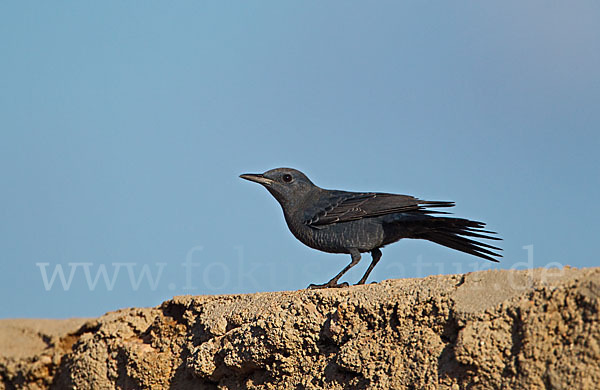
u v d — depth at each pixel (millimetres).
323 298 13430
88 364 15789
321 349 13281
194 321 15367
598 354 10055
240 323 14477
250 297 15016
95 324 16828
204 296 15781
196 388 14867
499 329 11039
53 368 16641
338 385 12688
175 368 15250
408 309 12242
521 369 10609
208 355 14469
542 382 10406
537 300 10898
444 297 11938
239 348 13961
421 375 11633
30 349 16922
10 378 16766
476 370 11039
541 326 10680
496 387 10812
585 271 11070
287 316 13555
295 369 13461
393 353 12148
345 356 12562
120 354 15680
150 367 15273
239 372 14164
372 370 12219
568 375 10148
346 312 12906
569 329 10500
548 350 10539
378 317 12578
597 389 9906
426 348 11766
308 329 13367
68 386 16141
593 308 10359
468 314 11438
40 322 17578
